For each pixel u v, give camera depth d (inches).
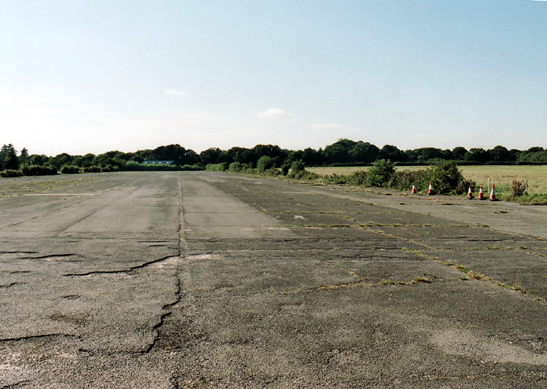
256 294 200.4
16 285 208.4
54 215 492.1
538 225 470.3
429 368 129.6
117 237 351.3
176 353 135.7
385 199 791.1
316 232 398.6
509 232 418.9
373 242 351.6
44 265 251.1
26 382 116.1
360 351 140.5
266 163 2422.5
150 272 238.2
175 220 463.8
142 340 145.0
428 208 640.4
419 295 204.4
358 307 184.9
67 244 317.4
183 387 115.0
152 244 323.0
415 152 5748.0
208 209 582.2
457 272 252.2
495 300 199.0
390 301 194.2
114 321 162.1
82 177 1910.7
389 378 122.6
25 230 380.8
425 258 291.0
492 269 261.1
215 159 6565.0
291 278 230.7
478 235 397.4
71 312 171.3
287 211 571.8
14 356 131.5
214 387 115.3
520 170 2524.6
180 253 291.9
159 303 184.4
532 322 171.3
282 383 118.2
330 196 842.8
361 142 5565.9
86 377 119.3
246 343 144.6
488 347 146.3
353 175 1341.0
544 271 257.8
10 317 164.4
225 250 305.6
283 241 347.9
